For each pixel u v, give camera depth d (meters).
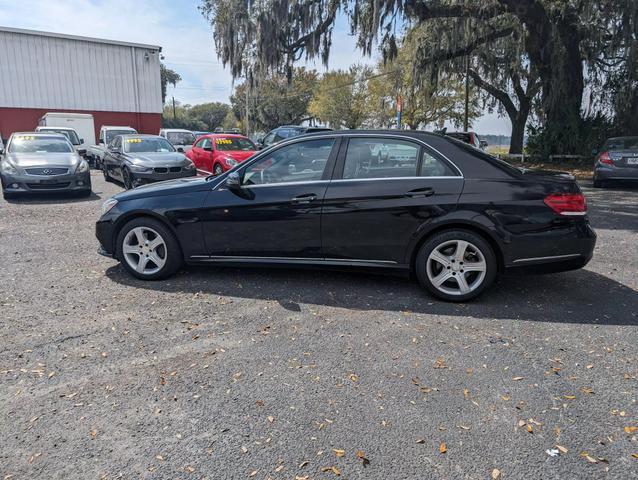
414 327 4.03
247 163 5.02
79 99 29.55
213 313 4.30
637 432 2.68
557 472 2.38
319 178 4.79
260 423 2.75
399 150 4.68
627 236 7.39
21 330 3.92
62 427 2.70
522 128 28.17
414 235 4.56
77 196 11.66
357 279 5.23
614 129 20.52
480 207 4.40
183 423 2.75
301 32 20.56
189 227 5.02
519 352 3.59
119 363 3.41
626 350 3.62
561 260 4.44
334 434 2.66
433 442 2.60
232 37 21.27
